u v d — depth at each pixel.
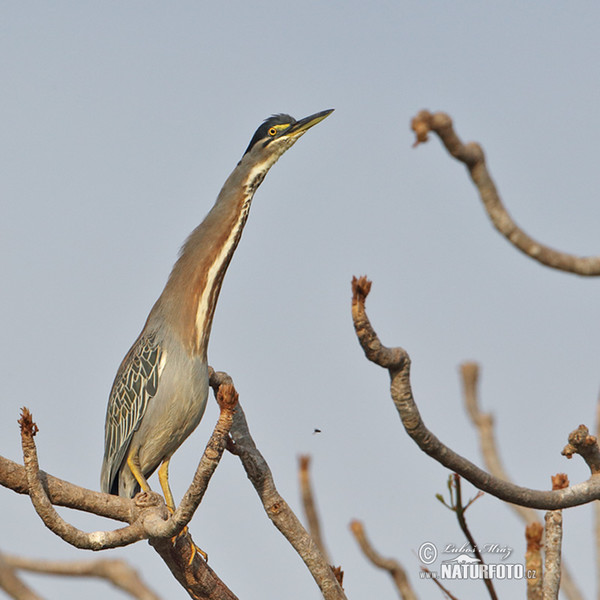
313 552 8.91
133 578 4.32
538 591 6.76
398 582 8.42
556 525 7.84
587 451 7.76
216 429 7.16
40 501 7.62
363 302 6.74
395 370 7.00
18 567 4.19
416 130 5.18
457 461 7.39
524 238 5.67
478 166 5.52
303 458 9.27
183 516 7.68
